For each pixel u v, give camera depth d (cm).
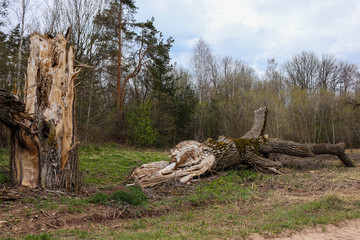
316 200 656
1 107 584
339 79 4406
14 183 630
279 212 568
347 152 2262
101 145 2234
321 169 1208
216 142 1093
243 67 4006
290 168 1244
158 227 486
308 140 3133
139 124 2738
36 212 493
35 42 673
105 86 2906
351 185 839
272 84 3734
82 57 1900
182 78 3766
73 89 709
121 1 2672
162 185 857
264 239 430
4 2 1473
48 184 632
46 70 662
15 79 1548
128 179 924
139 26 2786
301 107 3194
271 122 2912
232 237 434
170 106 3186
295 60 4597
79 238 410
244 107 3200
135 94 3378
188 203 650
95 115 2153
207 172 1013
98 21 1992
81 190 693
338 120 3234
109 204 581
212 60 4272
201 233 452
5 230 415
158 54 2952
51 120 638
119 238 412
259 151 1220
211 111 3672
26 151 633
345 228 481
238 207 633
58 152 647
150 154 1908
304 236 444
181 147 988
